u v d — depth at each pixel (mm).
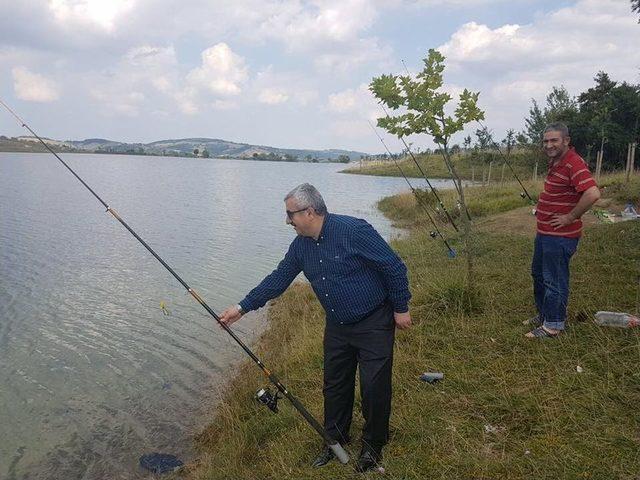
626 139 27359
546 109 34312
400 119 5883
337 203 29547
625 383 4000
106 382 6961
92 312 9852
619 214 11141
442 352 5113
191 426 5797
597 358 4395
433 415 4031
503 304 6109
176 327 9000
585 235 8656
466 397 4219
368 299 3311
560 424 3676
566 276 4812
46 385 6879
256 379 6066
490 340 5168
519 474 3246
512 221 13094
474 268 7945
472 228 12930
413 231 16750
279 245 16781
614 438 3410
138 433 5711
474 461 3398
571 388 4078
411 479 3324
